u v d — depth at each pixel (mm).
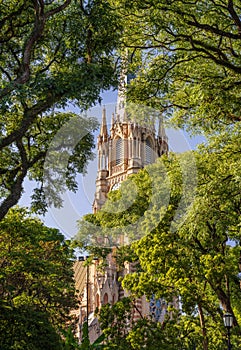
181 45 21766
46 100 17234
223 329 29141
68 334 21500
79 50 17828
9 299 31016
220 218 21312
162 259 28953
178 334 32469
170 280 29328
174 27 20594
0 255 33344
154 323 31406
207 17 20078
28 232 34500
